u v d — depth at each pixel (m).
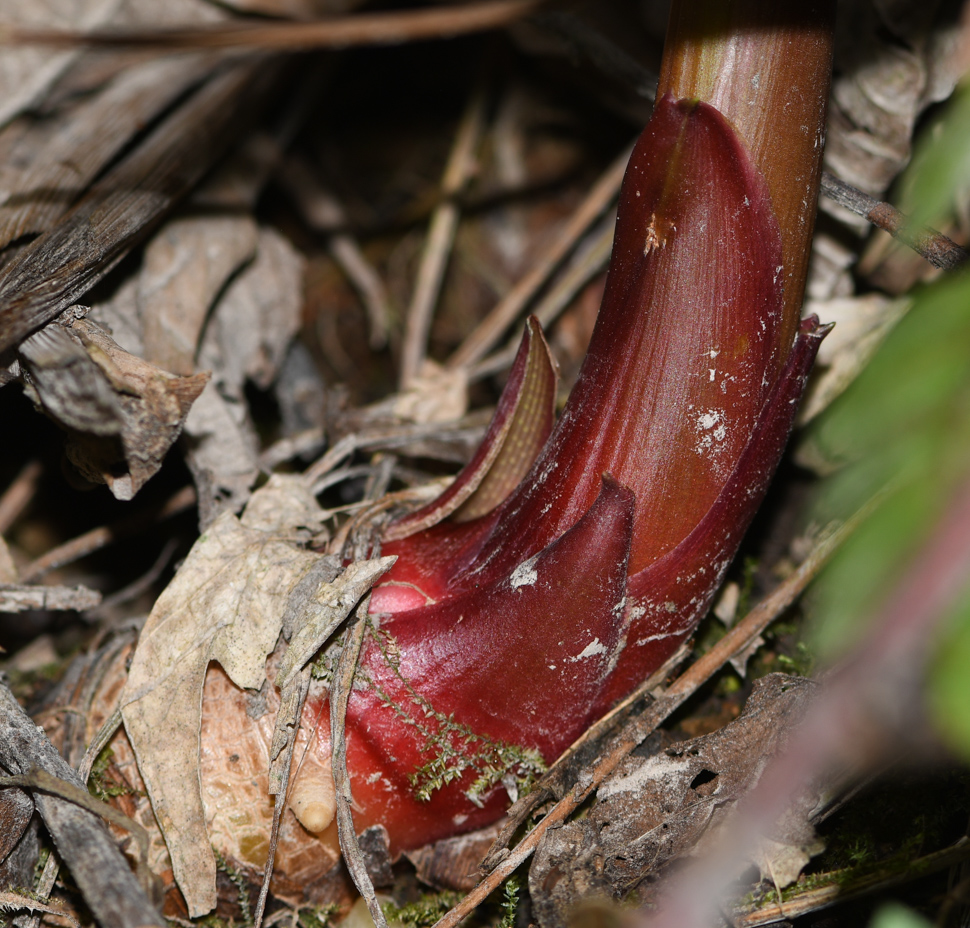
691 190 0.34
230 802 0.36
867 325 0.41
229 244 0.42
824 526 0.39
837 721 0.32
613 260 0.35
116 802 0.36
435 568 0.37
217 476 0.40
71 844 0.35
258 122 0.49
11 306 0.36
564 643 0.35
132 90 0.44
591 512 0.35
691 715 0.38
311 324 0.50
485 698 0.36
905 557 0.30
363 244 0.53
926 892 0.36
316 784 0.36
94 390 0.35
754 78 0.34
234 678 0.36
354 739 0.36
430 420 0.42
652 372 0.35
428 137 0.57
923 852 0.36
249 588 0.36
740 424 0.35
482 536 0.37
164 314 0.40
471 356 0.45
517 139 0.55
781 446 0.36
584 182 0.54
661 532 0.35
